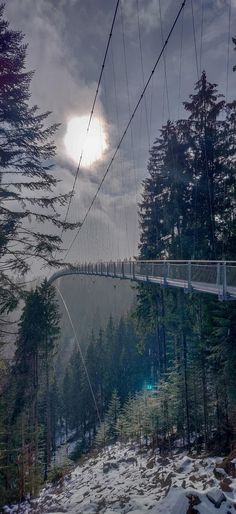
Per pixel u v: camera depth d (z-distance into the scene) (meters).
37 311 19.73
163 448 15.03
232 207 14.41
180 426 16.50
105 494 8.81
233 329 11.78
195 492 5.31
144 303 20.53
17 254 8.58
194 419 15.66
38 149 9.30
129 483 9.23
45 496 14.09
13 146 9.04
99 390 53.62
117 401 37.50
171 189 18.33
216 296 12.54
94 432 46.88
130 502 6.91
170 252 18.19
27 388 18.44
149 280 17.44
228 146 14.88
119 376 53.00
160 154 21.58
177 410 16.84
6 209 8.45
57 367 76.81
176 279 13.55
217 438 13.12
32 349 19.17
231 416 12.39
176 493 5.75
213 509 4.89
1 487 15.19
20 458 17.05
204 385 14.09
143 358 49.75
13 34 8.67
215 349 12.17
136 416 22.38
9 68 8.59
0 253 8.34
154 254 20.88
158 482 7.97
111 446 22.36
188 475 7.61
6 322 9.75
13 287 8.59
